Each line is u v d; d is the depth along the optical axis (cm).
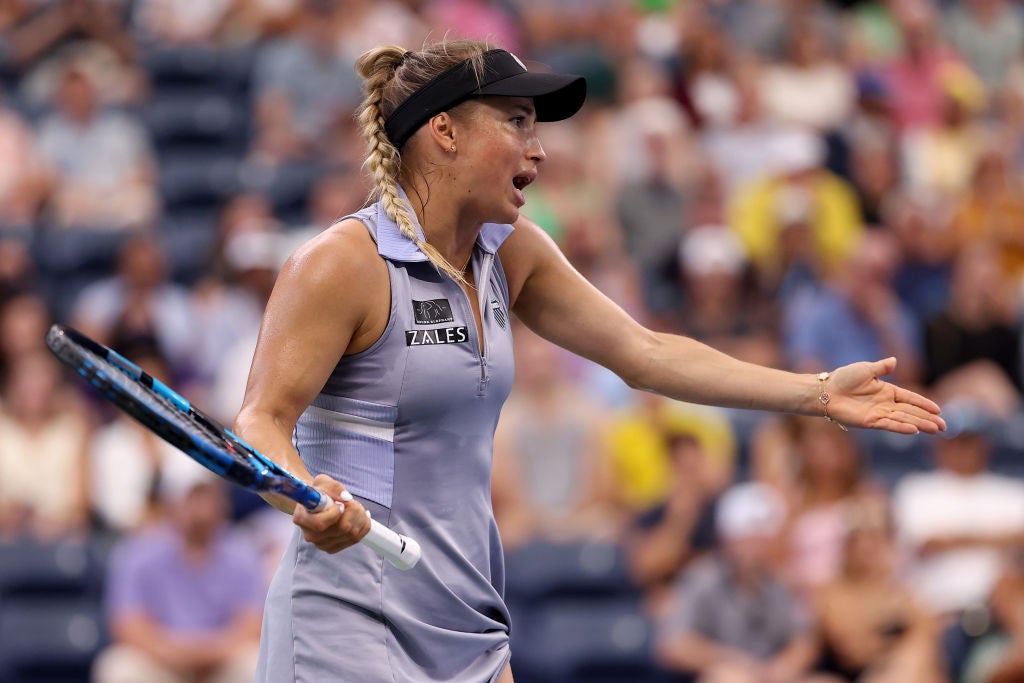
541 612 2597
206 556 2486
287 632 1131
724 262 3369
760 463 2744
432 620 1145
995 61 4831
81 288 3522
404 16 4375
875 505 2577
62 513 2750
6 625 2533
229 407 2967
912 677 2433
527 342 2944
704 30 4234
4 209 3672
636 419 2917
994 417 3095
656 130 3756
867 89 4097
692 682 2455
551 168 3734
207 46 4253
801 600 2506
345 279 1084
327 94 4028
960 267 3491
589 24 4394
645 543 2667
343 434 1120
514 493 2767
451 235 1148
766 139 3994
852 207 3869
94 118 3862
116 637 2459
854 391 1209
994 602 2455
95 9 4262
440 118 1127
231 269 3269
